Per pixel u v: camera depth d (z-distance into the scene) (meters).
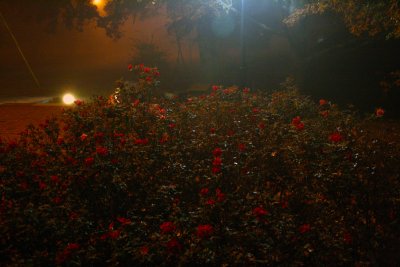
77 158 5.29
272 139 5.95
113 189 4.61
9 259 3.66
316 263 3.66
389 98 14.73
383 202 4.84
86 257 3.52
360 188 4.94
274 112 7.28
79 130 6.40
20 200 4.54
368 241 4.12
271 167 5.40
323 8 10.74
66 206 4.24
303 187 4.85
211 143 5.81
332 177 4.86
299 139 5.74
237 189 4.53
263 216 3.84
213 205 4.03
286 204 4.30
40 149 6.00
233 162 5.30
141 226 3.97
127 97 7.77
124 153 5.23
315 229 3.96
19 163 5.44
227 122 7.01
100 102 7.56
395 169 5.50
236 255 3.44
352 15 9.55
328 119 7.27
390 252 4.02
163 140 5.64
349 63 16.03
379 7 8.93
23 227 3.78
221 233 3.79
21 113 12.62
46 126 6.77
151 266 3.56
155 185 4.66
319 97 15.53
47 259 3.52
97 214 4.47
